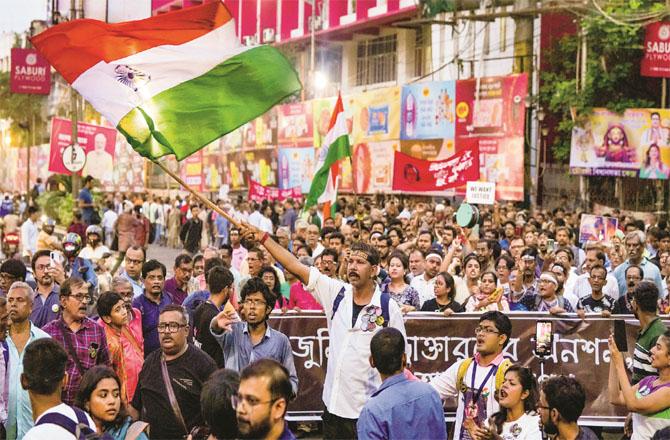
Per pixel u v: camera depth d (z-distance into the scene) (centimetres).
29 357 544
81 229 2072
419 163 2000
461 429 706
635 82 2845
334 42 4156
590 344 1009
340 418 733
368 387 731
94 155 2712
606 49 2786
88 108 5303
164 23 861
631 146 2681
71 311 775
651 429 692
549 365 1012
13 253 2128
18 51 3428
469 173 1941
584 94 2739
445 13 3316
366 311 734
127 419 623
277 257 752
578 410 605
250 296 774
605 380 1009
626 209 2848
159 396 694
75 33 844
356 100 3369
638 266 1149
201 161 4662
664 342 692
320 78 3675
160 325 695
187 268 1066
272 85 866
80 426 532
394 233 1577
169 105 848
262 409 434
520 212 2386
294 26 4412
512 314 1020
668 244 1442
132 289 886
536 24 3022
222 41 873
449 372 722
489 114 2838
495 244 1316
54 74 5966
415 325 1017
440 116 2992
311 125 3591
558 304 1093
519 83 2759
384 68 3903
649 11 2661
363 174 3338
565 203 2938
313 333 1035
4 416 730
